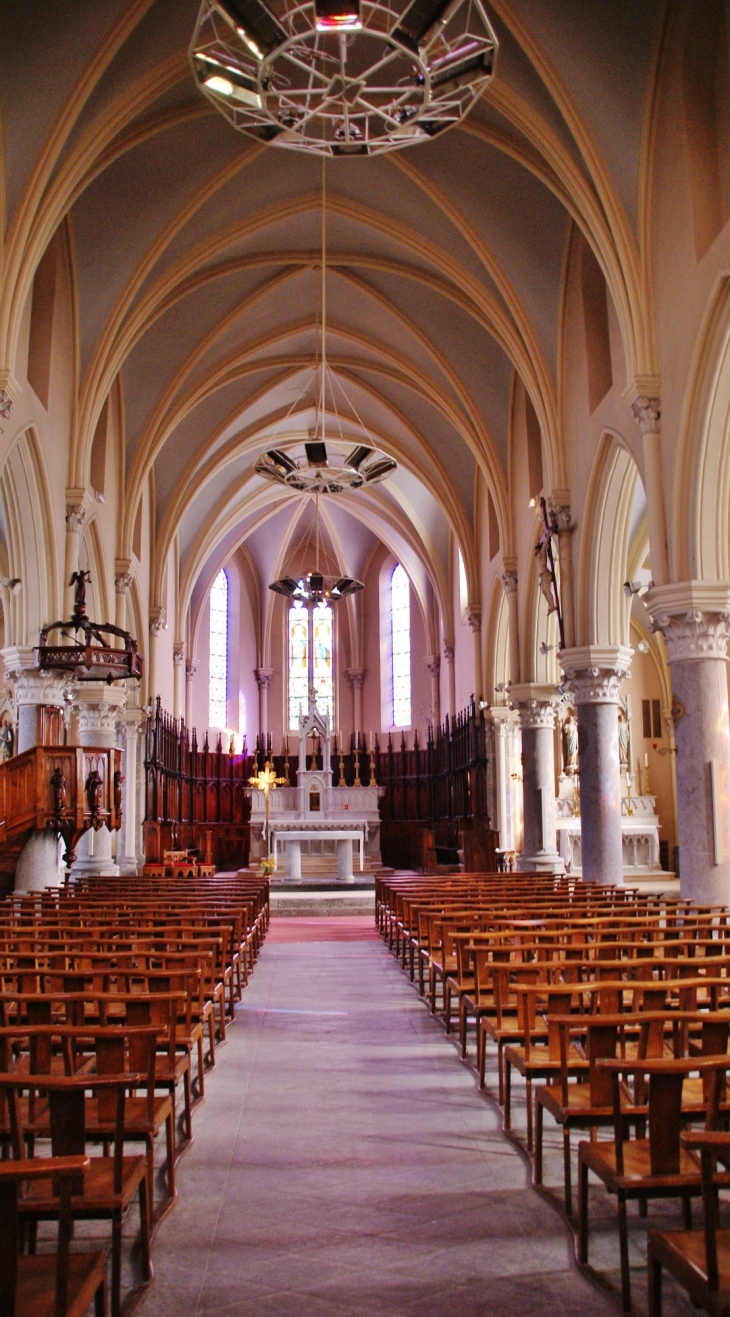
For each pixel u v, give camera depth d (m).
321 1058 8.67
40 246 14.59
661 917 9.20
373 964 14.34
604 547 18.36
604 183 14.73
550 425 19.55
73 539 18.52
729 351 12.92
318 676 40.25
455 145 17.67
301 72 16.05
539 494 22.27
